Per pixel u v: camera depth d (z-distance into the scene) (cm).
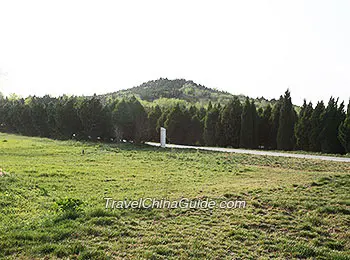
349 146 2538
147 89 11712
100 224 712
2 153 2302
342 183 1048
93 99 3738
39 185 1210
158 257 548
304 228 696
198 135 3997
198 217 789
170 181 1377
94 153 2508
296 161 1997
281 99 3353
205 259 546
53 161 1978
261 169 1792
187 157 2319
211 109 3800
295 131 3066
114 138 3706
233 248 599
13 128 5325
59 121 3978
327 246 613
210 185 1263
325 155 2391
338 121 2767
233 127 3466
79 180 1358
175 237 648
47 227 676
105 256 537
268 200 898
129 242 614
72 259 534
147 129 3794
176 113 3972
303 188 1028
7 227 680
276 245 611
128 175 1530
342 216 749
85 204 905
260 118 3544
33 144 3069
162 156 2402
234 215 793
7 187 1085
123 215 806
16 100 6869
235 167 1873
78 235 635
